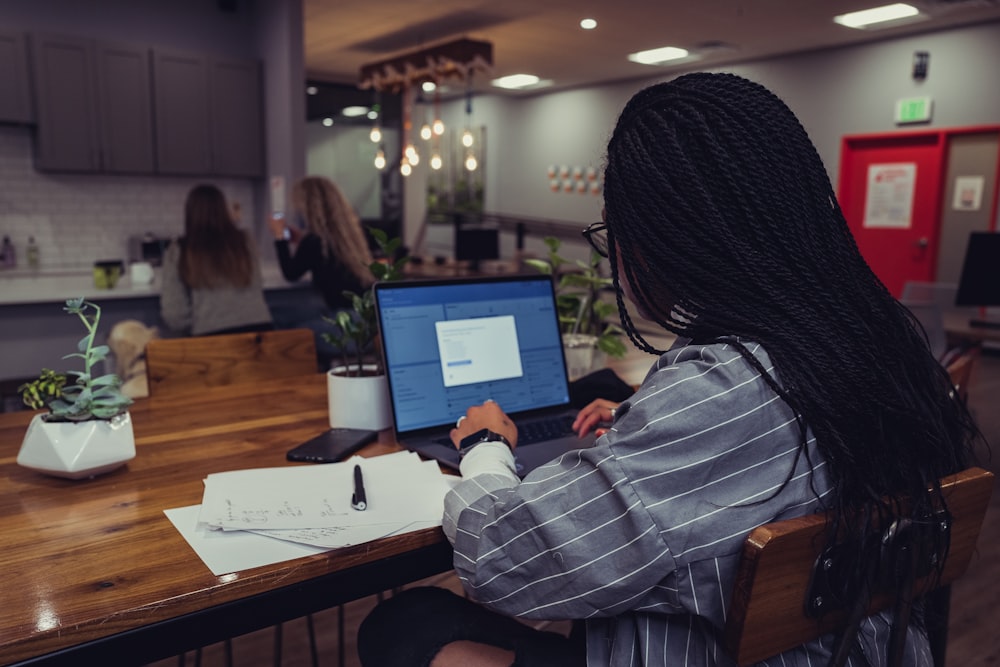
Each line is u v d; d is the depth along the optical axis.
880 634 0.79
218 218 3.56
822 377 0.70
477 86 11.28
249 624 0.85
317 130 10.38
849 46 7.86
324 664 1.99
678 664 0.74
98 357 1.17
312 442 1.31
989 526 3.07
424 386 1.41
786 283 0.73
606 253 0.91
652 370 0.82
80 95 5.13
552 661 0.90
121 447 1.16
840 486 0.70
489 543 0.80
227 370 1.93
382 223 10.84
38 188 5.30
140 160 5.43
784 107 0.77
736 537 0.69
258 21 5.89
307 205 4.15
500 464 0.97
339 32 7.79
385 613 1.02
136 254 5.59
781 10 6.52
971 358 1.57
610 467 0.71
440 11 6.86
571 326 1.99
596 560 0.72
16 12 5.01
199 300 3.56
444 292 1.47
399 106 10.71
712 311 0.75
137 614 0.77
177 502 1.06
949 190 7.37
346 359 1.45
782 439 0.71
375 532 0.95
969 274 3.83
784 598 0.69
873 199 7.95
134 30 5.48
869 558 0.73
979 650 2.17
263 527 0.95
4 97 4.89
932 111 7.28
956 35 7.03
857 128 7.91
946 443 0.77
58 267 5.43
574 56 8.82
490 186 12.90
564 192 11.55
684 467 0.69
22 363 4.12
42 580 0.82
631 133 0.80
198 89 5.62
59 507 1.03
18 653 0.71
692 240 0.75
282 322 4.50
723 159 0.73
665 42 7.94
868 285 0.78
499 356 1.51
